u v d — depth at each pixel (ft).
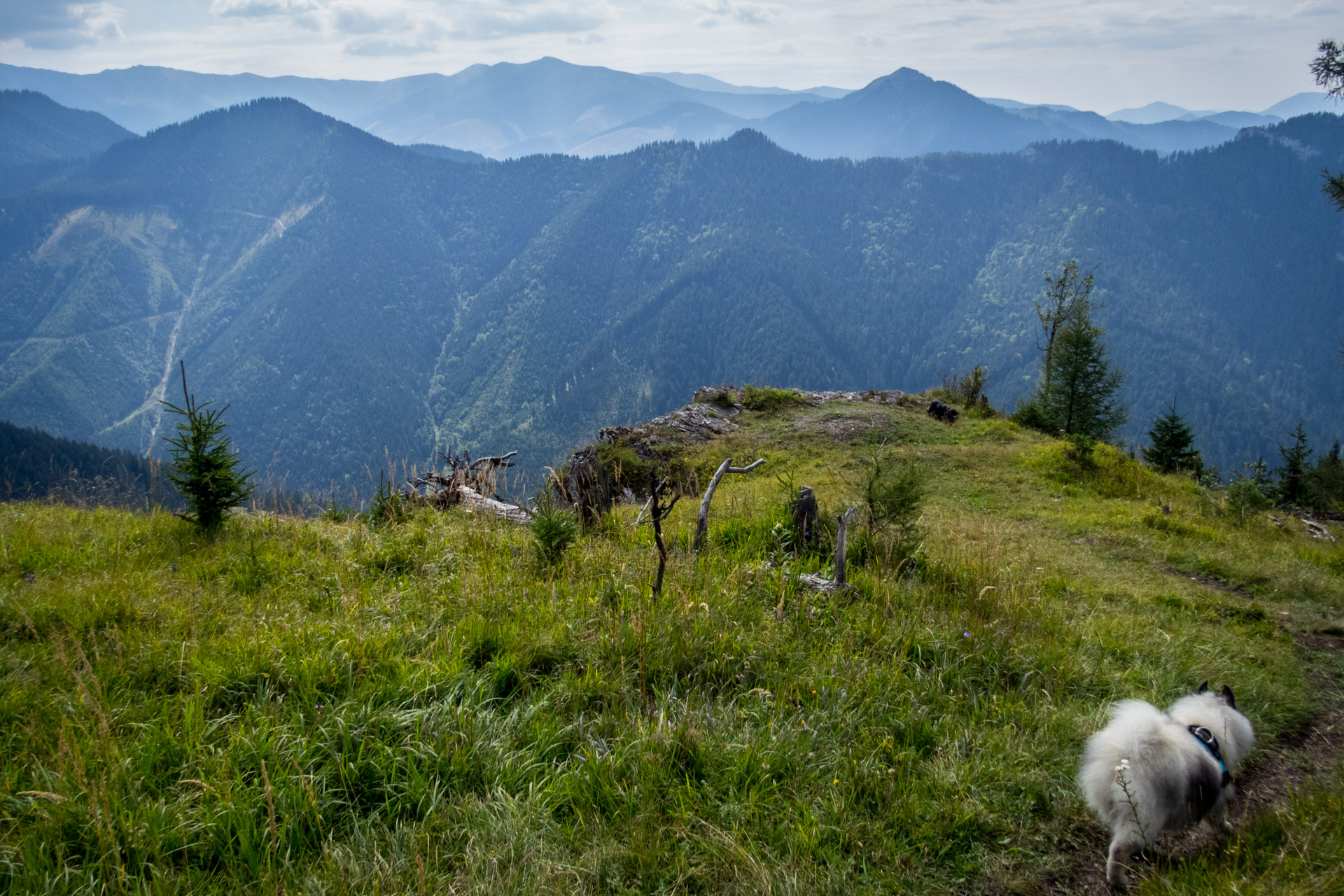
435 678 14.06
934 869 11.00
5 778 11.00
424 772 11.82
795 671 16.03
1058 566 30.71
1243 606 26.45
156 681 14.14
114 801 10.25
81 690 12.52
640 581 19.66
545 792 11.60
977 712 15.08
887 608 19.79
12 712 12.78
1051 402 82.74
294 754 11.68
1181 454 81.51
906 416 77.30
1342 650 22.72
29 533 24.44
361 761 11.68
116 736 11.87
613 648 15.89
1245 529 43.04
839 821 11.50
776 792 12.01
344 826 10.85
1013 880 10.94
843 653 16.70
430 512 31.30
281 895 9.39
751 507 34.58
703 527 23.73
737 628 17.54
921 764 13.08
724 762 12.60
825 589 20.84
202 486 26.08
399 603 18.66
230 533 26.35
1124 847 10.76
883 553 24.23
